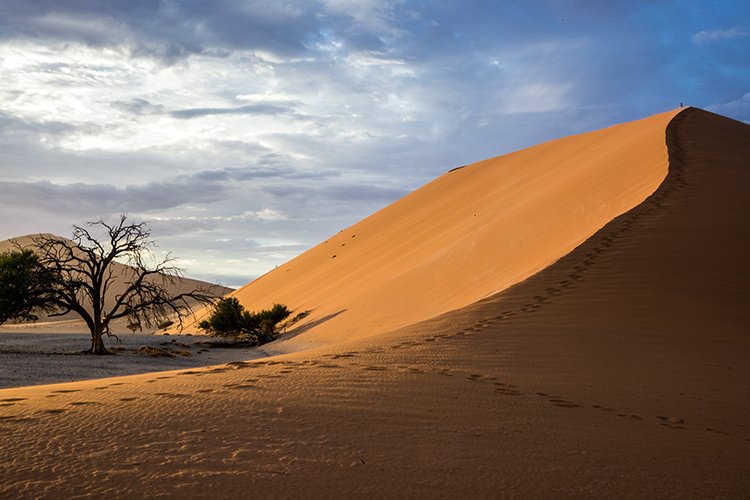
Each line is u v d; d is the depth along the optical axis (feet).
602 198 96.43
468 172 226.79
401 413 21.84
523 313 44.62
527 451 18.44
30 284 98.73
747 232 61.21
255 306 206.90
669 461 18.40
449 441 18.97
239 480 15.07
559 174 148.97
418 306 103.04
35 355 92.12
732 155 99.50
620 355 34.78
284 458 16.72
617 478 16.62
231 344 135.85
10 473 15.12
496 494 15.07
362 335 99.91
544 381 28.55
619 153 120.06
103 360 90.63
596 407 24.49
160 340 141.79
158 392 24.56
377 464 16.62
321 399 23.38
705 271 52.19
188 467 15.80
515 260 97.04
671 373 31.71
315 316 135.64
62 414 20.62
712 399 27.27
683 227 62.44
